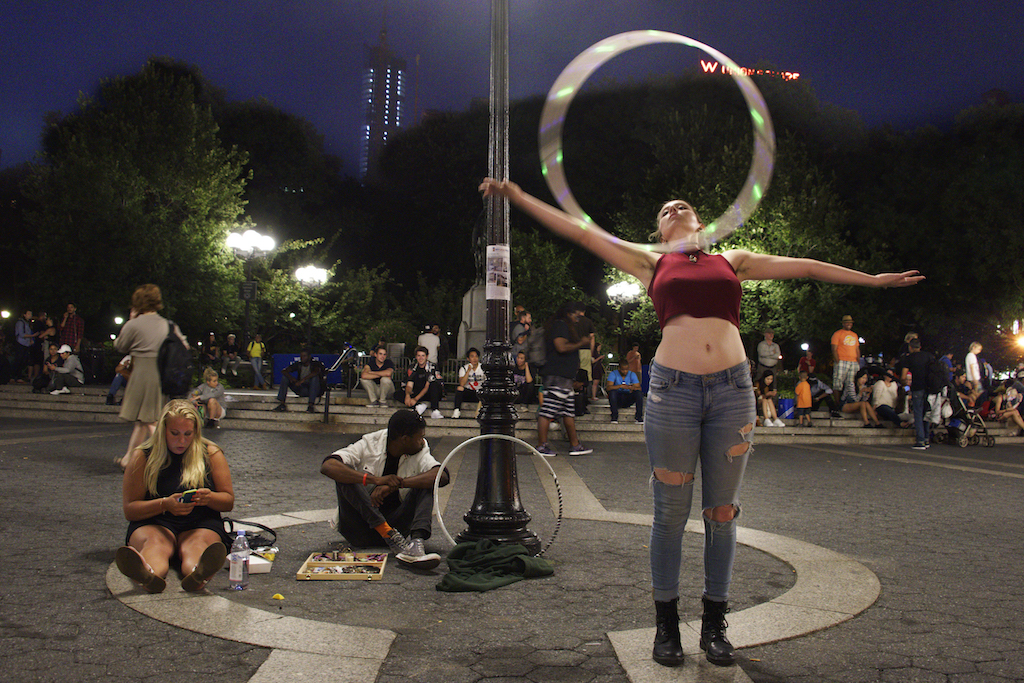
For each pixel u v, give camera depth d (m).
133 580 3.70
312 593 3.92
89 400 15.73
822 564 4.66
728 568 3.10
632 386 14.30
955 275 29.86
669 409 2.95
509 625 3.47
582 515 6.27
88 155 24.67
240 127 42.66
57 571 4.15
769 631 3.40
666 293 3.00
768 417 15.39
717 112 32.88
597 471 9.48
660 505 3.04
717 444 2.96
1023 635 3.46
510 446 4.91
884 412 15.67
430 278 44.19
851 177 35.28
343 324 31.20
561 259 31.20
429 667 2.94
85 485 7.08
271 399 15.70
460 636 3.31
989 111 31.41
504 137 5.17
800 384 15.81
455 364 17.23
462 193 42.69
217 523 4.26
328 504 6.60
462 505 6.68
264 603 3.72
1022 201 28.72
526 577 4.29
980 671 3.01
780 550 5.04
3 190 34.75
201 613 3.44
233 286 26.55
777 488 8.38
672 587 3.05
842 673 2.96
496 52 5.20
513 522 4.77
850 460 11.77
